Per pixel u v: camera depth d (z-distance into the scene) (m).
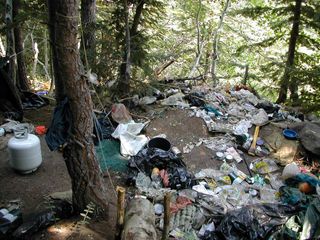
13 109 6.83
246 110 7.18
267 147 6.11
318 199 4.04
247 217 3.96
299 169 5.42
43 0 8.16
